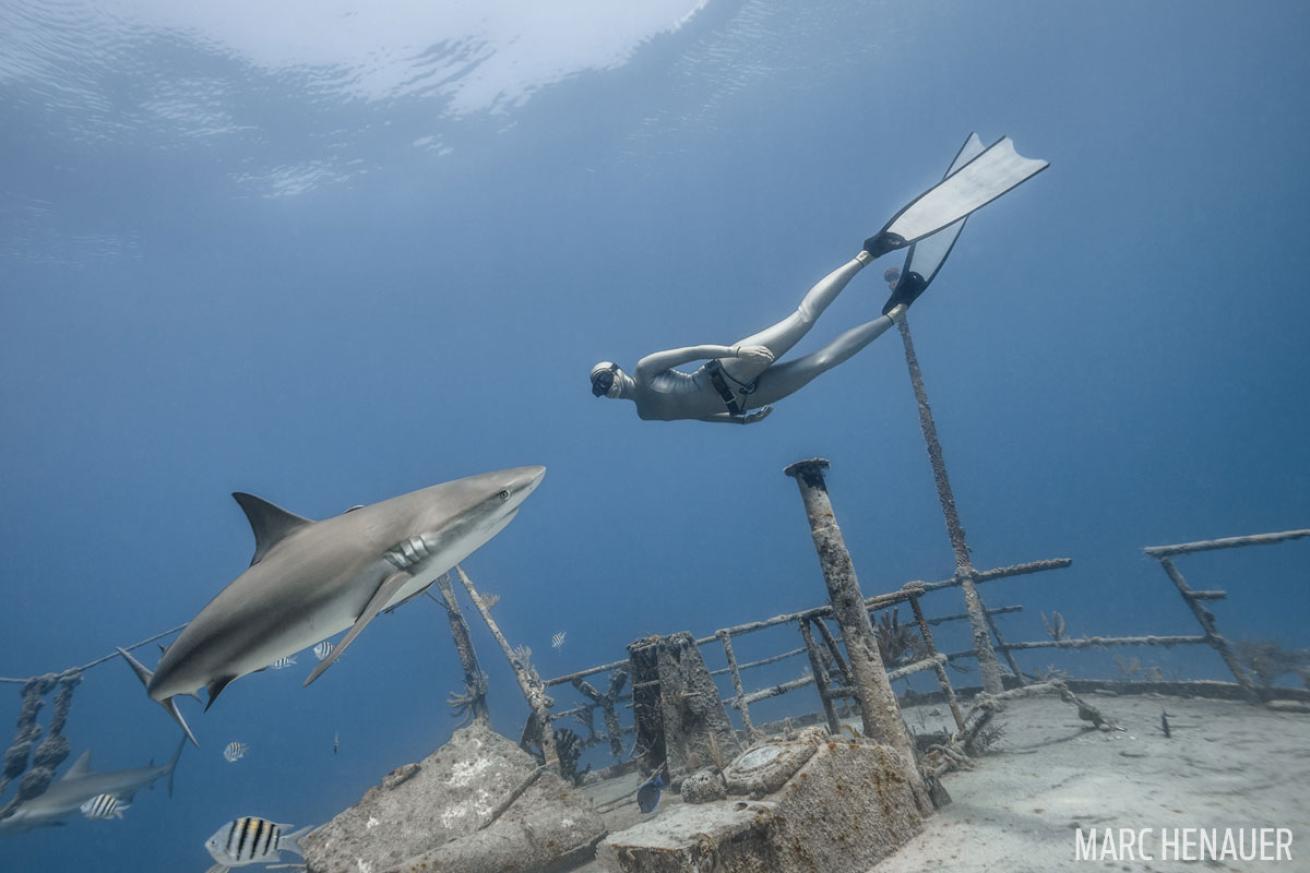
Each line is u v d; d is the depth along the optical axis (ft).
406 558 10.56
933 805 19.88
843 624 22.16
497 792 24.14
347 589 10.49
